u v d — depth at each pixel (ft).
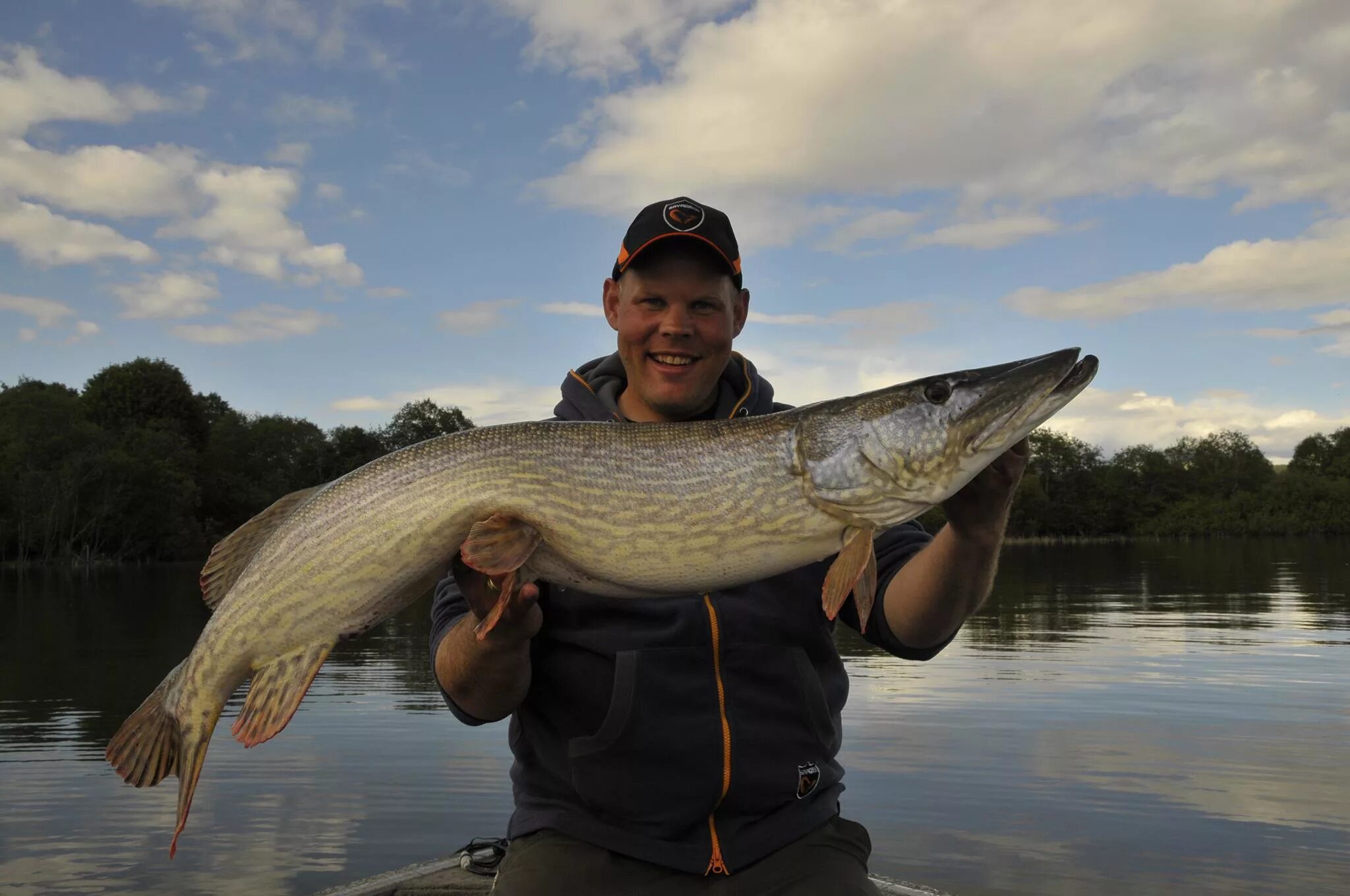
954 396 3.36
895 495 3.38
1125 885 5.87
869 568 3.35
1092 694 11.78
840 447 3.39
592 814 3.47
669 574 3.37
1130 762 8.57
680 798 3.40
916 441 3.35
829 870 3.39
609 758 3.44
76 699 12.74
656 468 3.37
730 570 3.39
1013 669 13.79
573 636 3.56
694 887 3.33
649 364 3.95
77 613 26.55
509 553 3.23
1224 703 11.19
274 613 3.41
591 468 3.37
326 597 3.39
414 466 3.39
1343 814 7.11
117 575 50.88
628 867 3.37
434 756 8.96
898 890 4.83
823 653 3.74
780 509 3.39
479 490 3.34
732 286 4.03
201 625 22.91
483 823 7.06
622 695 3.43
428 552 3.37
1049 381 3.33
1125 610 23.88
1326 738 9.44
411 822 7.06
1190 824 6.92
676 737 3.41
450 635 3.51
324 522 3.41
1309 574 39.45
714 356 3.95
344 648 18.16
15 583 42.65
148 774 3.44
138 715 3.47
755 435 3.43
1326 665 14.01
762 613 3.58
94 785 8.21
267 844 6.66
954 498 3.39
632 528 3.35
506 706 3.46
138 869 6.18
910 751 9.04
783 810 3.50
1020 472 3.34
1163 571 43.47
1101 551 75.72
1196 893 5.64
